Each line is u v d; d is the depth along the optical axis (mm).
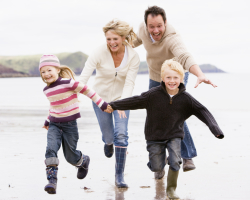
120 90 4434
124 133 4117
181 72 3404
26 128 8562
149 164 3721
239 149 5938
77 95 3893
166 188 3611
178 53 4094
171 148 3457
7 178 4199
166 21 4199
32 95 25578
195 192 3646
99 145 6441
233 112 13570
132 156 5516
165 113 3445
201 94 25594
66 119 3486
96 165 4965
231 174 4324
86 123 9766
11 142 6613
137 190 3787
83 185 3982
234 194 3527
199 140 6965
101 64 4277
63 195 3592
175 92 3520
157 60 4484
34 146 6207
